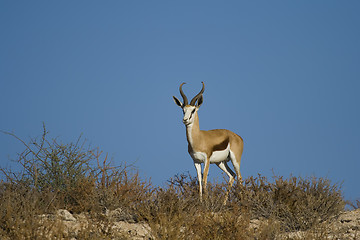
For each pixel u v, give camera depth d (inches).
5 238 877.2
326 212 1195.3
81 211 1170.6
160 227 949.2
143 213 1111.0
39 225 899.4
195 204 1232.2
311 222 1118.4
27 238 845.8
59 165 1273.4
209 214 1018.1
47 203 1141.1
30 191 1152.8
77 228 985.5
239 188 1390.3
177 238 903.1
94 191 1202.6
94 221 999.0
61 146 1293.1
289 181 1346.0
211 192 1423.5
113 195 1224.2
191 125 1672.0
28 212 981.8
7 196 1078.4
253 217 1224.2
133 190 1250.0
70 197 1229.7
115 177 1294.3
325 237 975.0
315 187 1307.8
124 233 968.9
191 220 1018.1
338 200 1256.2
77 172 1282.0
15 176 1242.0
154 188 1252.5
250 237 961.5
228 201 1360.7
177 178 1544.0
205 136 1705.2
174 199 1181.1
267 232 956.0
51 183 1266.0
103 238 900.6
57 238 849.5
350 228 1087.0
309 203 1190.9
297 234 1013.2
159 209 1125.7
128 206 1197.1
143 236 970.7
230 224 975.6
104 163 1295.5
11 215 984.9
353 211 1334.9
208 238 935.0
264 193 1320.1
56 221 952.3
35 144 1273.4
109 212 1095.0
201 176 1609.3
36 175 1200.2
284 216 1191.6
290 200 1252.5
